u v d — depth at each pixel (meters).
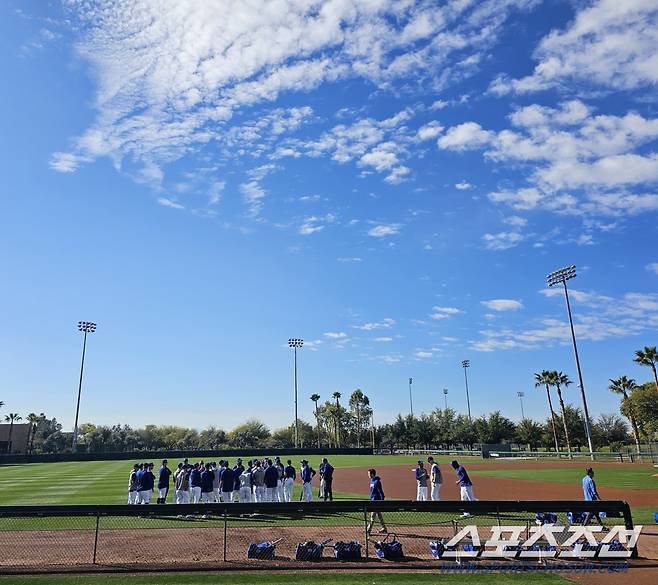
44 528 16.25
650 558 12.41
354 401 124.56
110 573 11.35
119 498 24.22
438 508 13.02
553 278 59.75
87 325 82.62
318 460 64.62
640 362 71.50
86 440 109.50
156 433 121.50
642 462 50.62
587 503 13.02
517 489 28.12
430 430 97.56
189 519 17.94
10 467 55.44
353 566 11.84
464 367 106.88
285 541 14.37
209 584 10.50
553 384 84.06
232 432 122.56
